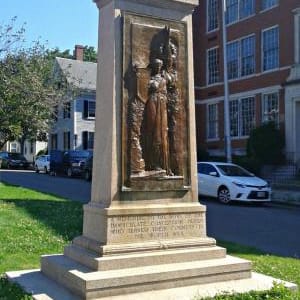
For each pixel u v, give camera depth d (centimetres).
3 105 2162
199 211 663
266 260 847
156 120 660
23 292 570
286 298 546
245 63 3331
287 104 2883
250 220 1488
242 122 3341
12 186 2350
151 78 664
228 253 909
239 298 542
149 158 655
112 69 641
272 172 2712
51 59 2719
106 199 630
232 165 2098
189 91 693
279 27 3028
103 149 648
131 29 654
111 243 603
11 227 1066
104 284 540
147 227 627
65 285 584
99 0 676
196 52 3778
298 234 1237
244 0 3341
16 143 6394
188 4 694
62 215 1285
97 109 671
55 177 3538
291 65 2928
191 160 685
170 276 575
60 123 5116
